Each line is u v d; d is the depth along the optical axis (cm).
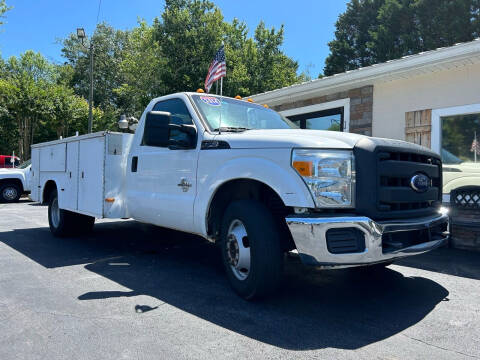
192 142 420
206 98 460
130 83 3338
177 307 342
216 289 393
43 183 703
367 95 880
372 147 319
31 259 515
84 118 2677
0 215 1008
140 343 272
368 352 262
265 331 294
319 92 954
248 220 339
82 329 295
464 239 590
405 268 486
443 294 387
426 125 770
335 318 322
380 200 317
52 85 2784
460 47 663
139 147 509
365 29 2917
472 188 584
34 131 2820
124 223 836
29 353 257
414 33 2411
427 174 368
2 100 2450
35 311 330
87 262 501
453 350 268
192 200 409
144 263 499
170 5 2525
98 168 523
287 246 373
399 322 316
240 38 2873
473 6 2169
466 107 711
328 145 317
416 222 333
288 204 315
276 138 341
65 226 648
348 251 299
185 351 261
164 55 2602
